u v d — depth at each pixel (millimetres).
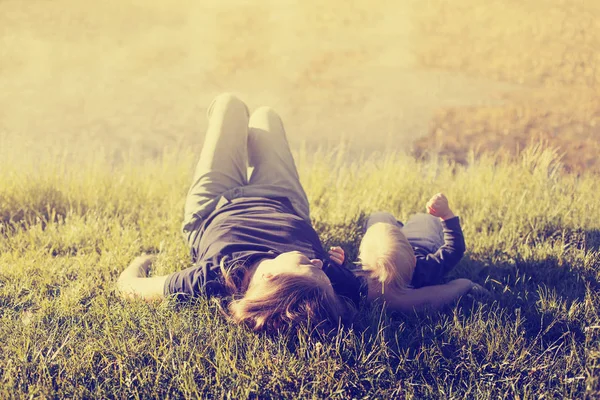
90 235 4152
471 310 3117
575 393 2709
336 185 5078
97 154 6723
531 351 2975
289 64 10586
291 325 2764
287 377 2725
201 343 2916
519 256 3867
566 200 4715
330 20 13242
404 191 4934
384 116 8344
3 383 2668
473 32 12133
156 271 3564
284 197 3457
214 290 2955
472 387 2781
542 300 3287
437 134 7703
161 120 8125
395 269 3150
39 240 4117
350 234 4184
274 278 2805
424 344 2979
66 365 2795
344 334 2947
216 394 2672
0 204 4523
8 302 3354
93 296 3404
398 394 2723
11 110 8195
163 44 11422
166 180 5266
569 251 3908
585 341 3021
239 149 3600
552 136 7488
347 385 2744
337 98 9062
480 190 4918
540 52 10867
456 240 3361
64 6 13453
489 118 8180
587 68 10094
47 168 5188
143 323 3021
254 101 8906
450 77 9922
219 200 3354
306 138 7617
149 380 2725
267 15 13547
